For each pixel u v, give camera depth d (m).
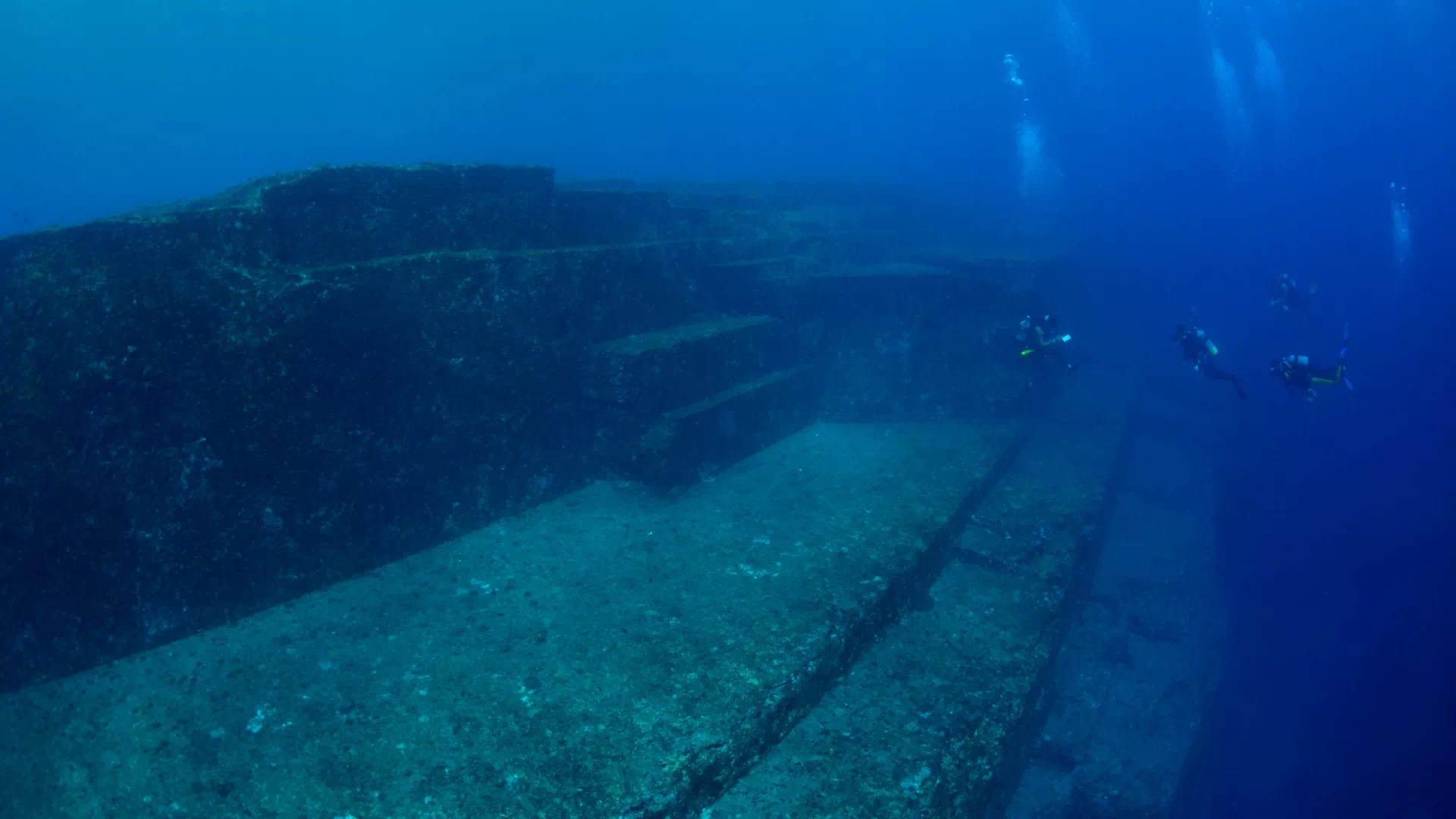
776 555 4.54
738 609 3.91
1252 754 8.94
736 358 6.52
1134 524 7.96
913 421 7.43
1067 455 7.30
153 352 3.50
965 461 6.30
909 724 3.52
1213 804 6.82
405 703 3.17
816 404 7.46
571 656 3.49
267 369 3.86
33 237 3.31
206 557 3.71
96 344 3.36
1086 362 11.01
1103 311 14.97
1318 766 9.53
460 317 4.77
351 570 4.26
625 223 6.92
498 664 3.44
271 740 2.97
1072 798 4.94
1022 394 7.48
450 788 2.71
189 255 3.63
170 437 3.58
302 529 4.05
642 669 3.39
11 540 3.23
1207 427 11.02
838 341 7.82
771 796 3.02
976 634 4.37
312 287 4.01
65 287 3.32
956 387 7.56
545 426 5.42
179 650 3.57
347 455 4.21
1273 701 10.16
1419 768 9.27
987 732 3.57
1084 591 6.31
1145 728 5.39
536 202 5.77
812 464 6.18
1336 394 18.00
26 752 2.92
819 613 3.89
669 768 2.81
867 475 5.97
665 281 6.72
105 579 3.44
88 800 2.70
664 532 4.88
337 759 2.86
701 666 3.42
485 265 4.92
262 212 3.98
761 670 3.40
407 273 4.45
